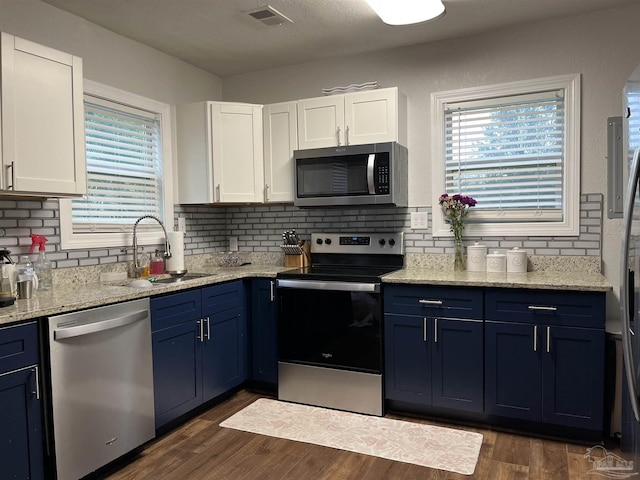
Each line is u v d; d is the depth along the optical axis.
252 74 3.93
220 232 4.02
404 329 2.82
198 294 2.82
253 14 2.83
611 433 2.46
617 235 2.89
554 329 2.49
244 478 2.20
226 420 2.83
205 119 3.41
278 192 3.51
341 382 2.96
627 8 2.82
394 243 3.37
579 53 2.93
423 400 2.80
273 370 3.23
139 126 3.30
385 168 3.07
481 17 2.93
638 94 1.71
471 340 2.67
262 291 3.25
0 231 2.42
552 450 2.41
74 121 2.40
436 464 2.29
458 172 3.29
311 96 3.71
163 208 3.46
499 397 2.62
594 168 2.93
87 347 2.09
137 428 2.36
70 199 2.77
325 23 2.98
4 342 1.78
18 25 2.52
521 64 3.08
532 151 3.11
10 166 2.10
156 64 3.40
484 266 3.06
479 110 3.21
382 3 2.53
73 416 2.03
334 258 3.59
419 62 3.35
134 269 3.06
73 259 2.78
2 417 1.77
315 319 3.04
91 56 2.92
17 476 1.82
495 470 2.23
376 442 2.53
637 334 1.68
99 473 2.23
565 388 2.48
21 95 2.15
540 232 3.05
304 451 2.44
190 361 2.76
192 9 2.76
